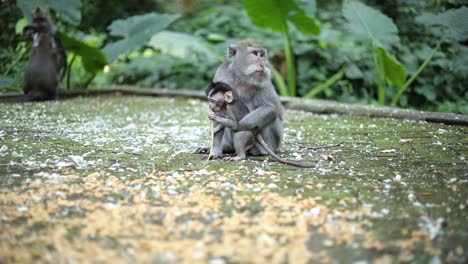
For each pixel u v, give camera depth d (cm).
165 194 463
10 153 606
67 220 393
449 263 330
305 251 343
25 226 381
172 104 1065
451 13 955
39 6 1103
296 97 1120
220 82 594
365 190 482
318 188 488
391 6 1192
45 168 543
